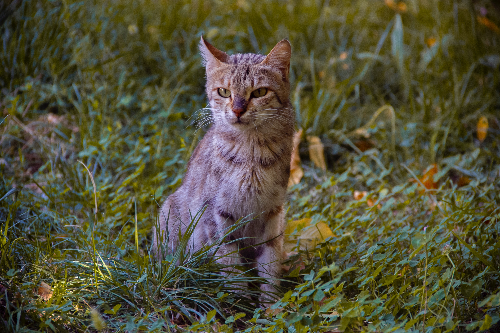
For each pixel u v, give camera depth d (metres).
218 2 9.23
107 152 5.94
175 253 4.05
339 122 6.95
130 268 3.97
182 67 7.31
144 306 3.68
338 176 5.97
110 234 4.85
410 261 3.81
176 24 8.52
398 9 8.66
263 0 9.38
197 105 6.91
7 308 3.30
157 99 6.95
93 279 3.80
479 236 4.17
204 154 4.41
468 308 3.56
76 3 7.85
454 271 3.60
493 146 6.18
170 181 5.79
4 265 3.80
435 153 6.24
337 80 7.76
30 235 4.40
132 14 8.59
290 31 8.49
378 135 6.80
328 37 8.55
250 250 4.55
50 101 6.77
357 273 4.04
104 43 7.61
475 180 5.18
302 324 3.30
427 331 3.22
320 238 4.64
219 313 3.75
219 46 7.97
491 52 7.86
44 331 3.32
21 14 7.27
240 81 4.11
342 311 3.29
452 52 7.79
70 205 5.15
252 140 4.11
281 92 4.27
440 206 5.16
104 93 6.66
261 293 4.20
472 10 8.30
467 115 6.97
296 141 6.11
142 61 7.79
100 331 3.46
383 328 3.28
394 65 7.92
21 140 5.86
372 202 5.48
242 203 4.18
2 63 6.81
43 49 7.08
